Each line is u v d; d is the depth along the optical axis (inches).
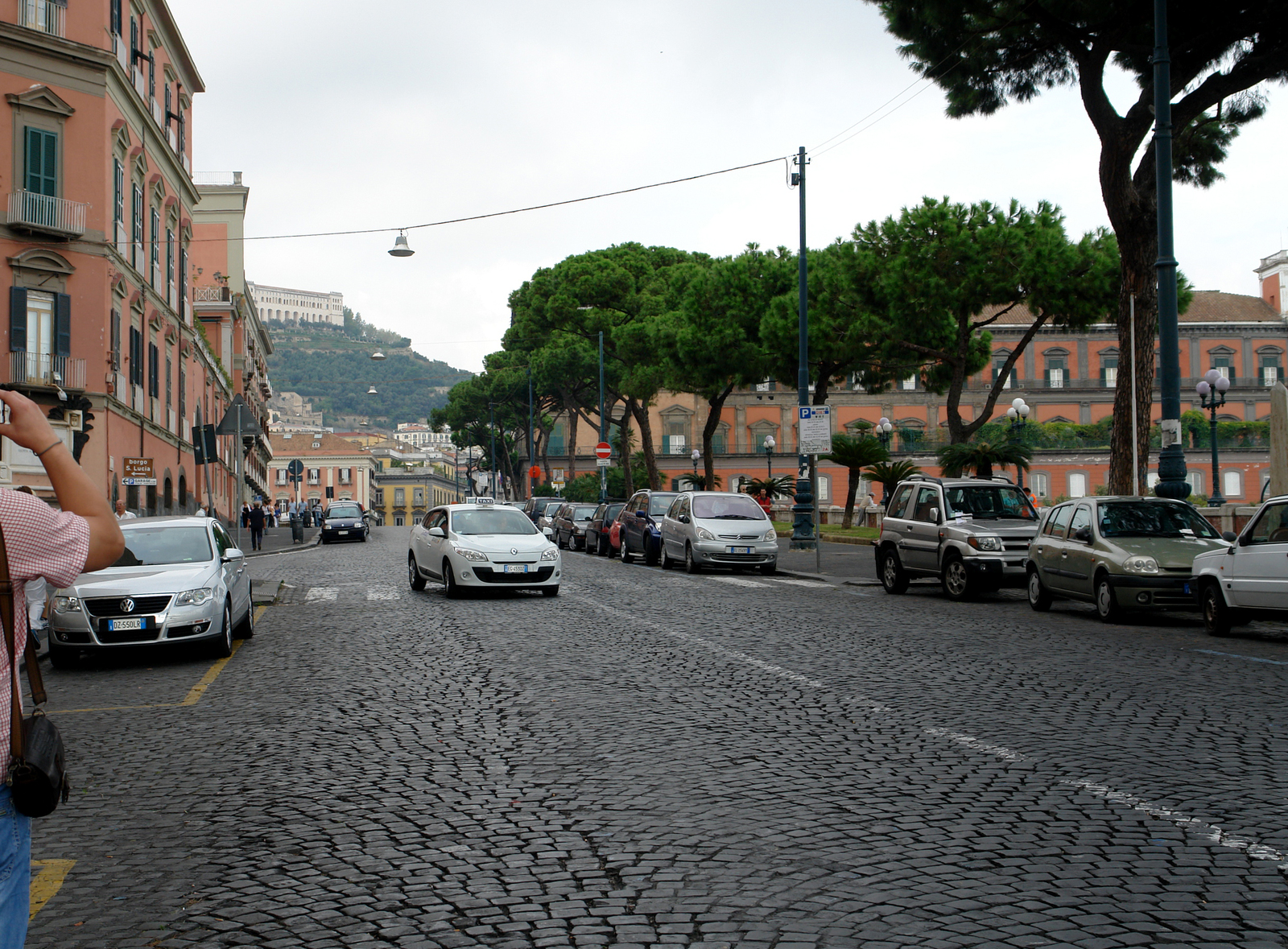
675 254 2145.7
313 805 230.8
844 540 1332.4
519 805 227.1
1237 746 269.1
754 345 1534.2
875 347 1181.7
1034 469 2534.5
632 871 184.5
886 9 856.3
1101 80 805.2
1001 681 369.4
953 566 658.2
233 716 333.7
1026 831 202.8
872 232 1119.6
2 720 102.5
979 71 858.8
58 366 1137.4
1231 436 2463.1
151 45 1413.6
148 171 1402.6
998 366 2950.3
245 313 2664.9
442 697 355.9
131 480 1200.2
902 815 214.8
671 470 3041.3
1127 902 166.2
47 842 207.9
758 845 197.2
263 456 3481.8
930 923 159.0
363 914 167.2
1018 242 1011.3
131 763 274.7
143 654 489.1
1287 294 3191.4
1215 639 478.6
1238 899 166.7
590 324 2014.0
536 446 3058.6
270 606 682.2
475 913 166.7
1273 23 746.8
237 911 169.8
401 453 7249.0
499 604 661.3
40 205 1128.8
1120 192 801.6
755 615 583.5
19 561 104.6
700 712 323.9
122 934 161.8
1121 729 290.2
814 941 153.4
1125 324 816.3
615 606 637.3
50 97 1132.5
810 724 304.2
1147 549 533.0
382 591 773.9
